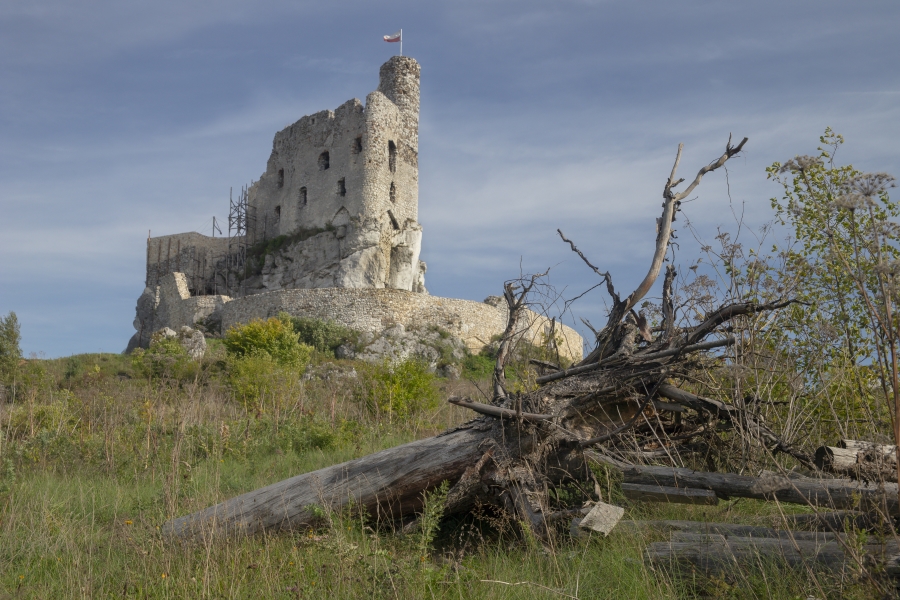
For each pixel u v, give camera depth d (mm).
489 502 6309
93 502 7613
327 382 20594
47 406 13352
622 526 5273
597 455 5996
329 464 10062
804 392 6543
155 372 24875
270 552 5688
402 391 15227
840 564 4246
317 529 6176
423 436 12086
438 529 5957
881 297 4008
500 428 6301
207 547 5395
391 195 43906
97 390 17391
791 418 6348
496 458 6145
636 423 6430
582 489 5918
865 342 6480
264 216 47625
